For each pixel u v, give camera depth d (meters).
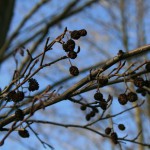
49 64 0.61
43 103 0.60
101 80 0.62
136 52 0.60
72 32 0.57
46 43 0.60
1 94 0.64
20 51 0.79
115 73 0.62
